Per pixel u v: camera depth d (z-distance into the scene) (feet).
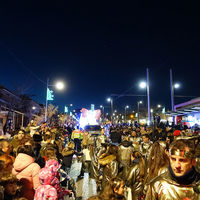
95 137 46.55
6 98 141.90
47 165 12.98
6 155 15.80
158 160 12.09
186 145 7.65
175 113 93.35
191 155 7.55
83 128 86.12
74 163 41.04
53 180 12.83
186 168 7.57
